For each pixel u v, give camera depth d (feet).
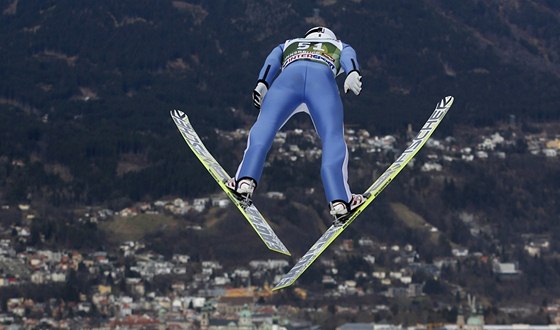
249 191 122.72
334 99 127.75
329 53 130.11
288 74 128.57
